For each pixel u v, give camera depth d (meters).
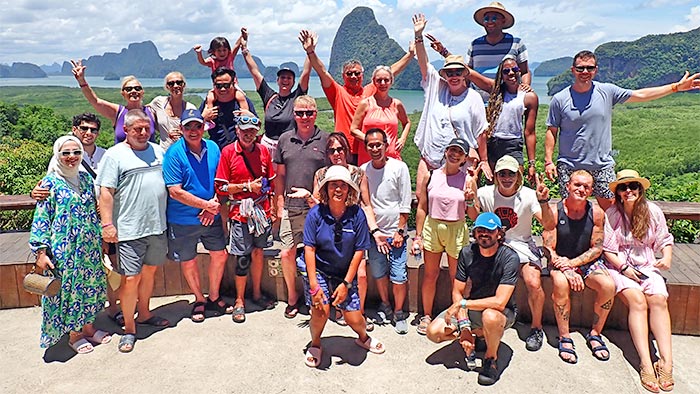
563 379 3.07
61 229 3.18
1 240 4.62
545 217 3.35
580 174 3.26
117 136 4.39
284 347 3.44
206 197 3.60
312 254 3.14
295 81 4.87
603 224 3.37
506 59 3.91
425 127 3.86
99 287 3.45
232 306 4.00
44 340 3.22
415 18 4.02
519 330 3.67
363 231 3.14
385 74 3.99
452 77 3.67
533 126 4.08
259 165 3.69
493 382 3.02
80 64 4.37
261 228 3.65
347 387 3.00
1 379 3.08
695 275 3.65
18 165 13.17
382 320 3.79
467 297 3.19
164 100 4.50
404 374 3.13
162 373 3.14
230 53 5.12
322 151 3.74
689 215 4.42
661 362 3.05
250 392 2.95
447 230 3.44
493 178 3.64
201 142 3.60
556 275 3.33
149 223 3.39
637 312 3.19
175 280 4.26
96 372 3.16
